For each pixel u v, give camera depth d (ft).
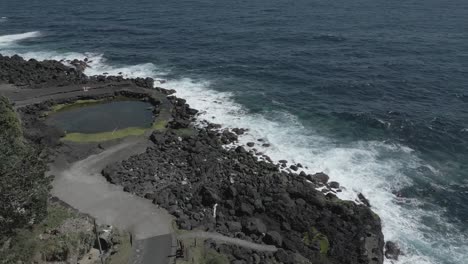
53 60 338.75
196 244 142.10
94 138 221.66
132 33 445.78
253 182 183.32
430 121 246.88
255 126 242.37
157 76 322.55
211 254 136.56
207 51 383.45
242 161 201.57
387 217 172.55
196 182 183.62
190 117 250.78
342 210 167.63
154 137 219.61
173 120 244.22
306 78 316.19
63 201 164.14
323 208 170.71
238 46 397.19
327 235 158.20
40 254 121.60
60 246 125.59
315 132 236.63
